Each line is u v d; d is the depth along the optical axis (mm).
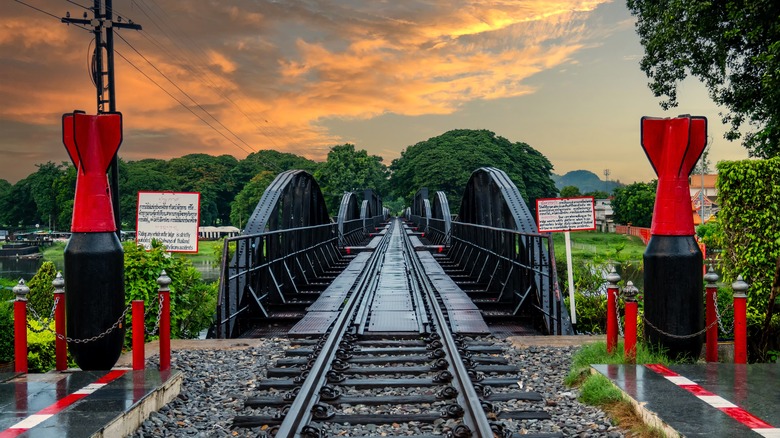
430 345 7625
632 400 4867
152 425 4848
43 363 8828
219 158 143375
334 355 7066
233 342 8281
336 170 87375
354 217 37344
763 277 9609
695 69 17375
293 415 4695
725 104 18125
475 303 11781
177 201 10031
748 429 4117
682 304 6199
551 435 4445
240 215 100938
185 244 10039
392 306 10914
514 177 78688
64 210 88812
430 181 76125
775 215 9617
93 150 5910
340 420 4914
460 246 21281
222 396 5844
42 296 13203
